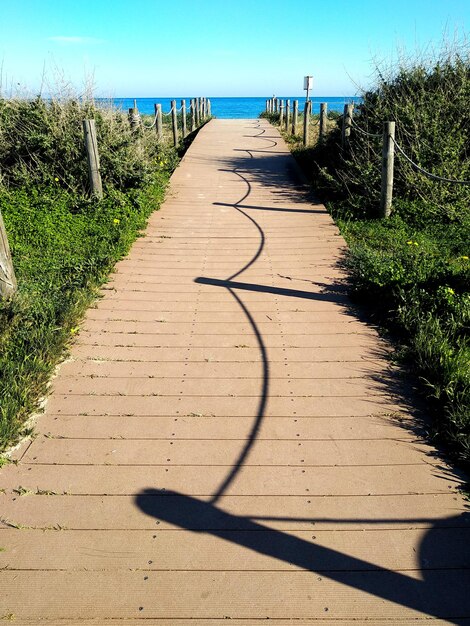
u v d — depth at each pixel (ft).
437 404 11.23
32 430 10.46
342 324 15.17
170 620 6.89
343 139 31.35
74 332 14.44
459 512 8.56
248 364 13.07
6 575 7.50
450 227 23.44
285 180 33.76
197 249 21.68
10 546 7.96
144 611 7.01
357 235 22.94
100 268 18.98
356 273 18.43
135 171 28.66
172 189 31.58
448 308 14.66
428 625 6.81
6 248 15.29
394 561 7.70
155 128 40.40
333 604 7.09
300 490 9.06
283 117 67.10
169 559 7.75
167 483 9.22
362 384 12.15
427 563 7.66
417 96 27.73
